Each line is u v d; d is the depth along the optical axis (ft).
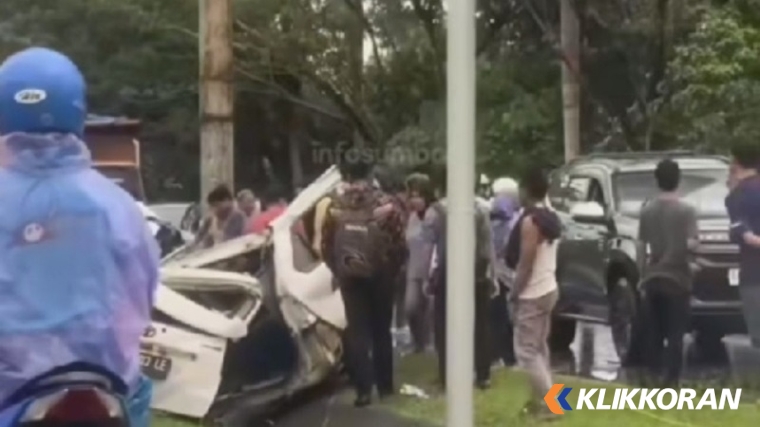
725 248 47.70
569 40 115.44
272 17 132.46
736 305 47.83
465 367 21.56
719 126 82.33
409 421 37.40
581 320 54.13
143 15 141.18
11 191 15.16
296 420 37.76
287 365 38.91
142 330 15.57
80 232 15.02
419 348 50.80
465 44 21.17
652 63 112.37
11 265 14.89
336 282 38.75
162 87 155.63
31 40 148.56
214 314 36.60
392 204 41.65
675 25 109.29
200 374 36.32
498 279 47.67
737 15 84.43
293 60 133.59
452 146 21.31
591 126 130.21
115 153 83.92
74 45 149.28
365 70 138.82
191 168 161.17
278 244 38.34
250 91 147.64
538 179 36.09
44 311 14.78
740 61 82.74
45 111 15.30
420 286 49.98
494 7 132.77
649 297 41.27
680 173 48.80
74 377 14.55
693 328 49.98
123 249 15.20
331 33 135.13
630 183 52.75
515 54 137.18
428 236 49.67
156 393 36.35
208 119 61.00
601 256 50.62
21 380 14.65
